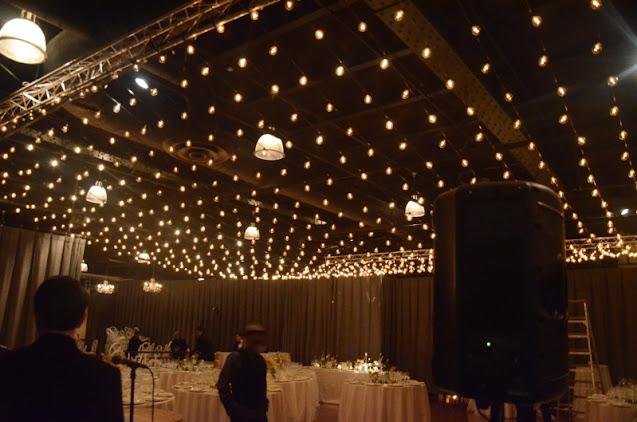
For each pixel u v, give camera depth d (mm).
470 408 11016
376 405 8062
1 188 10594
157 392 5594
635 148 7992
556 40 5586
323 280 16234
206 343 11203
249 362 4168
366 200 10688
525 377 2111
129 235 14633
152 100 6996
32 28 4121
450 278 2408
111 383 1817
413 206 8422
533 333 2135
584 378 10469
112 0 5230
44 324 1804
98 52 5172
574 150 8281
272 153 6227
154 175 9078
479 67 5789
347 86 6812
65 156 8344
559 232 2434
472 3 5113
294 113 7297
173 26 4699
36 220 12102
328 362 11992
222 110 7148
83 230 14133
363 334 15156
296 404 8391
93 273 19688
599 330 12289
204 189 10102
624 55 5590
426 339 14672
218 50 6117
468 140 7980
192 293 18578
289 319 16672
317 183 9375
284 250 15430
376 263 15531
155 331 18906
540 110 6938
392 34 5680
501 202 2297
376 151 8438
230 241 14805
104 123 6723
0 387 1699
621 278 12297
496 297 2227
